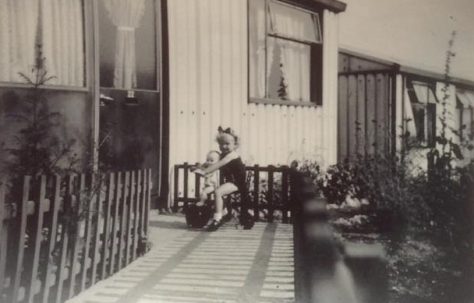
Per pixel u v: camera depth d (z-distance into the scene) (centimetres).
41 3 621
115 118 711
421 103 1452
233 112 920
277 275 460
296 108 1090
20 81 599
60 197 388
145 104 755
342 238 463
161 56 783
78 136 639
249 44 958
